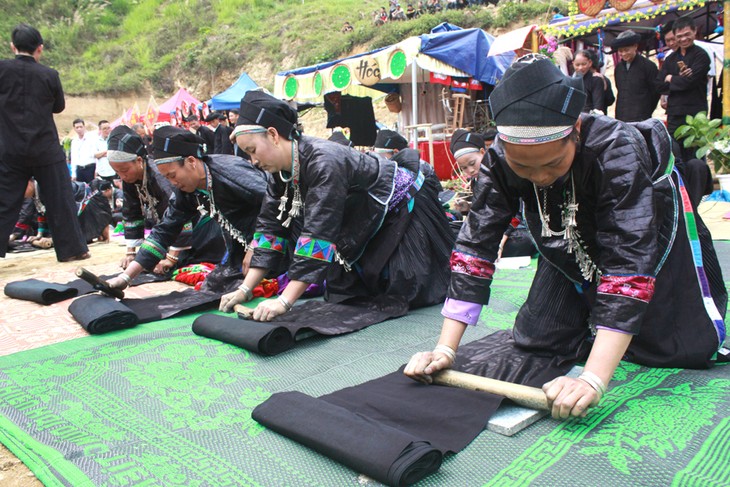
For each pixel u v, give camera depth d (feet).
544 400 5.96
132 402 7.26
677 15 36.40
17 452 6.18
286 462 5.66
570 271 7.28
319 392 7.32
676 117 23.15
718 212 20.93
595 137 6.03
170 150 11.39
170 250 15.34
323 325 9.72
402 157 11.52
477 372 7.34
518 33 29.07
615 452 5.48
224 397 7.28
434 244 11.23
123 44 135.44
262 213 10.67
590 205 6.41
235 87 46.06
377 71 35.14
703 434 5.72
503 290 12.14
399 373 7.39
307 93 39.96
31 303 12.98
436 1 82.58
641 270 5.81
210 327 9.37
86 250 19.47
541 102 5.23
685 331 7.23
